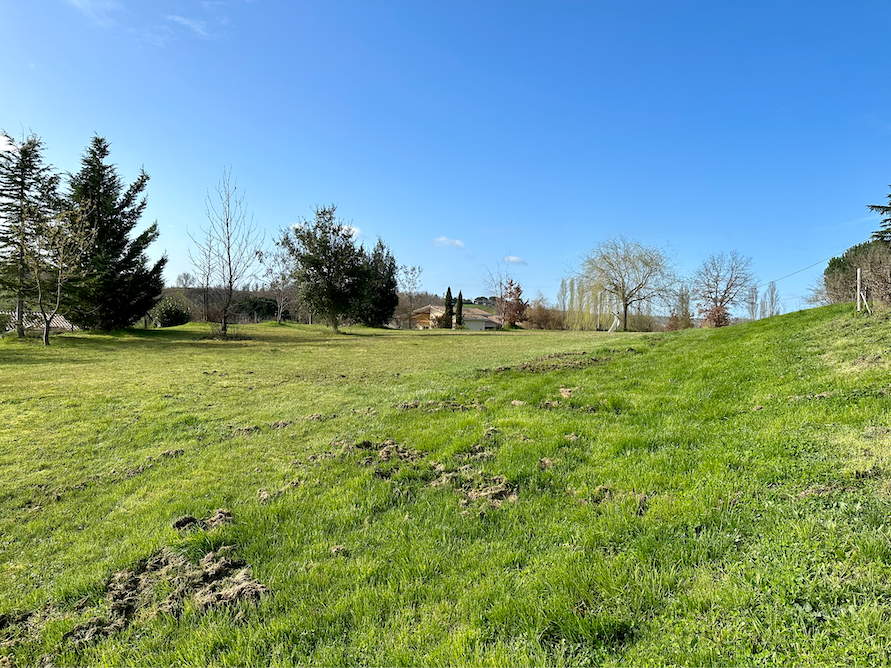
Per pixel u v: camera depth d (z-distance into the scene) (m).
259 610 2.90
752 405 5.87
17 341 18.88
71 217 20.23
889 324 8.80
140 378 11.42
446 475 4.81
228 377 11.83
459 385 9.80
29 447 6.27
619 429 5.66
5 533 4.10
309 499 4.45
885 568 2.35
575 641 2.39
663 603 2.51
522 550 3.30
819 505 3.06
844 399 5.23
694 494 3.57
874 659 1.88
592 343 17.09
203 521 4.12
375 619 2.75
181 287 53.66
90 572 3.43
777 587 2.38
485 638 2.51
